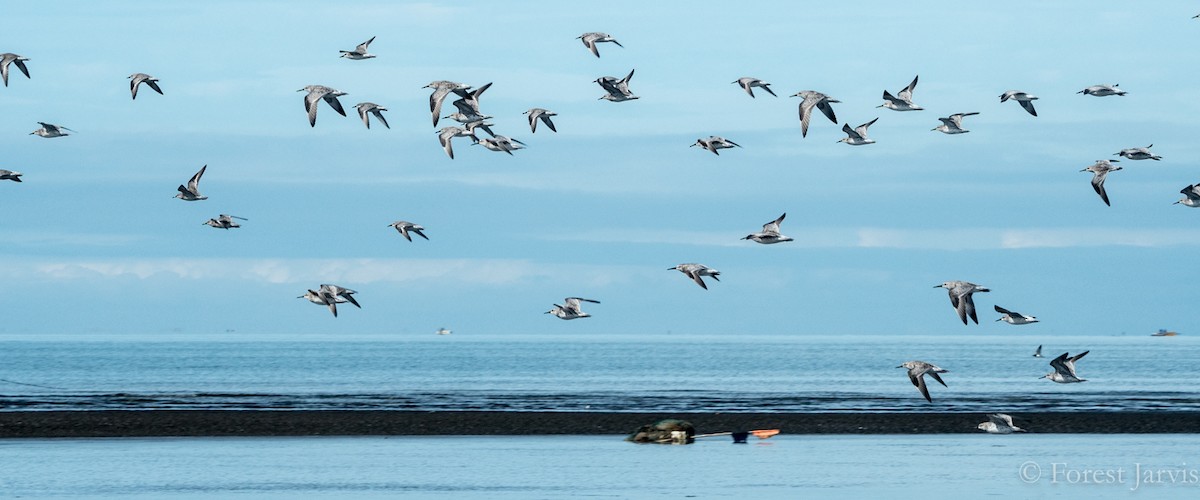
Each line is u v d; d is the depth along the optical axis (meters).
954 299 35.31
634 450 56.50
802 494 45.78
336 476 49.00
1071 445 58.03
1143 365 180.62
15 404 81.88
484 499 44.72
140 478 48.34
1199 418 66.25
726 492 45.78
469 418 64.88
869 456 54.59
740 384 116.94
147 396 92.31
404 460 53.09
